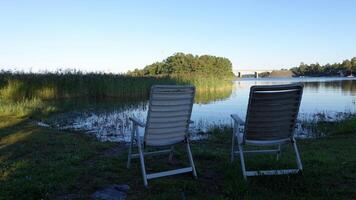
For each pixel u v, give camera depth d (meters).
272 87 2.64
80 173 2.91
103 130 5.70
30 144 4.18
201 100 12.16
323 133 5.46
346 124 5.64
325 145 4.32
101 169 3.04
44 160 3.41
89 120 6.83
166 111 2.77
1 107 7.34
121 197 2.42
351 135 5.07
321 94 14.79
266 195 2.40
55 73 13.13
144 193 2.51
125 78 14.05
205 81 18.59
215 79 19.83
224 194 2.45
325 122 6.39
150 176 2.68
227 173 2.83
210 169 3.10
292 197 2.37
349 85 24.70
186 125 2.94
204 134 5.37
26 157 3.56
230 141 4.70
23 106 7.92
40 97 11.63
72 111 8.23
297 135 5.33
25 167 3.10
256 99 2.67
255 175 2.72
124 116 7.47
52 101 10.66
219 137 4.97
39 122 6.38
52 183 2.62
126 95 12.97
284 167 3.02
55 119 6.83
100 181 2.73
